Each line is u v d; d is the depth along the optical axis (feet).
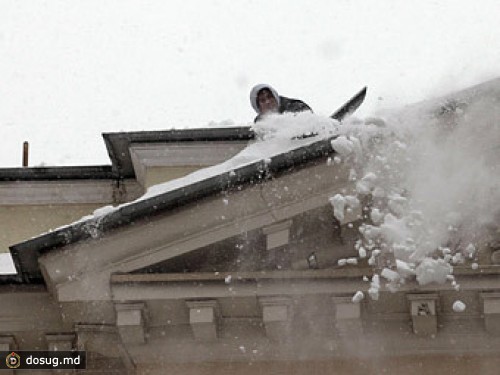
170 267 50.14
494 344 50.29
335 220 50.16
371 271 49.57
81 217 57.06
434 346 50.47
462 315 50.16
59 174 57.11
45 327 51.65
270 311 49.62
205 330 49.98
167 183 50.80
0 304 51.57
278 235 49.70
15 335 51.85
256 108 55.57
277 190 49.57
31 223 56.85
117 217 49.19
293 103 55.21
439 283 49.19
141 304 49.78
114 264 49.67
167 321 50.47
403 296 49.70
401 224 49.49
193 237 49.67
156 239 49.65
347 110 51.16
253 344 50.65
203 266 50.29
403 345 50.49
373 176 49.55
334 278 49.57
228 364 51.06
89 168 57.26
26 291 51.49
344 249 50.49
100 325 50.80
